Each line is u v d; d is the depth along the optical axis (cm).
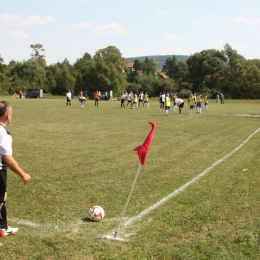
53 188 815
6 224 553
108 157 1190
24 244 520
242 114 3519
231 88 10162
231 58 10506
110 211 667
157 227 590
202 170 1016
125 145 1444
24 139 1556
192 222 613
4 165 527
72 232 568
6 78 9394
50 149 1323
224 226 597
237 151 1345
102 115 3020
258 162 1136
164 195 771
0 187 526
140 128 2067
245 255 494
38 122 2314
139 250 502
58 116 2828
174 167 1055
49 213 653
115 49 12244
